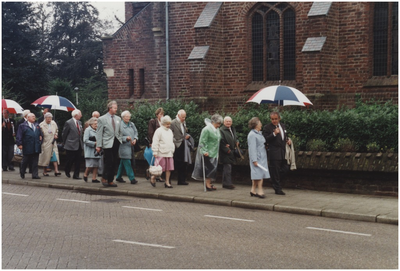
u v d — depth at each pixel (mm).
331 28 20328
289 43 22062
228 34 23000
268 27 22453
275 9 22141
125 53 25875
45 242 8820
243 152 15219
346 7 20516
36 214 11281
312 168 14188
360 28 20344
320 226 10367
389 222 10766
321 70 19906
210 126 14266
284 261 7691
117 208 12133
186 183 15492
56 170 17594
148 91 25344
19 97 39375
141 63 25453
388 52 20047
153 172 14492
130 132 15656
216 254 8047
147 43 25266
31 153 16516
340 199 12938
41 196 13781
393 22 19984
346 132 14680
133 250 8273
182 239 9031
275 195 13516
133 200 13352
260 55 22625
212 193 13836
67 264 7523
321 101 20031
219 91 23016
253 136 13070
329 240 9094
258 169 13086
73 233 9477
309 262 7648
